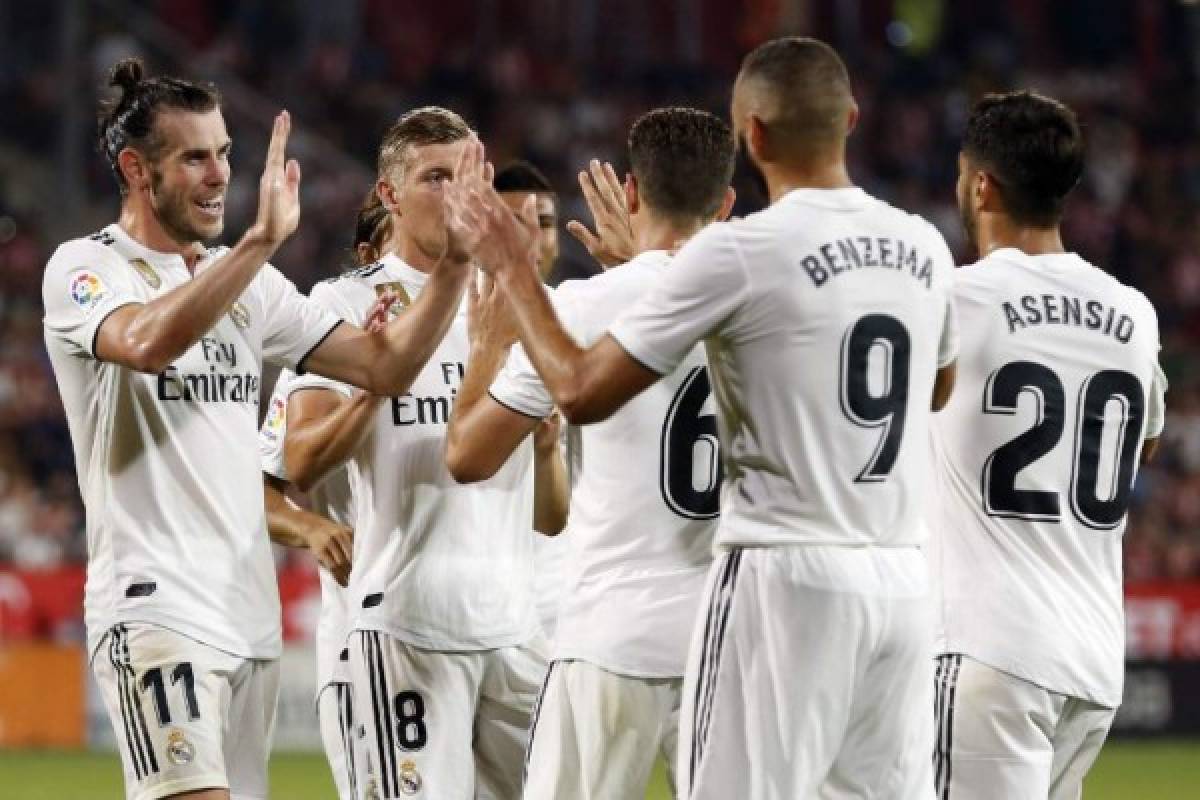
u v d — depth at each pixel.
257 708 17.41
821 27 73.06
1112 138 70.94
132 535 16.75
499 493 18.50
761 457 14.00
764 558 13.94
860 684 14.19
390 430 18.22
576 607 16.00
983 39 73.88
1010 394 16.06
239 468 17.19
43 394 52.12
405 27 71.00
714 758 13.98
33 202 57.19
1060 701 16.06
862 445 13.98
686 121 15.72
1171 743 46.44
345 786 19.00
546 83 70.44
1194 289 66.12
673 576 15.75
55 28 58.19
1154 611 47.19
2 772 39.38
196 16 67.19
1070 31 74.38
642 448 15.74
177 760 16.41
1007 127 16.27
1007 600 15.98
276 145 15.68
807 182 14.21
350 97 66.25
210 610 16.83
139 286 16.83
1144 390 16.45
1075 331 16.16
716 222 14.87
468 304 17.56
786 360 13.84
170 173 16.70
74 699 44.62
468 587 18.20
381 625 18.16
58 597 45.16
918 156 69.81
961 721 16.02
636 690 15.70
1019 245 16.45
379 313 18.38
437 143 18.39
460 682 18.20
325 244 58.00
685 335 13.77
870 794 14.40
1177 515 52.47
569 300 15.72
